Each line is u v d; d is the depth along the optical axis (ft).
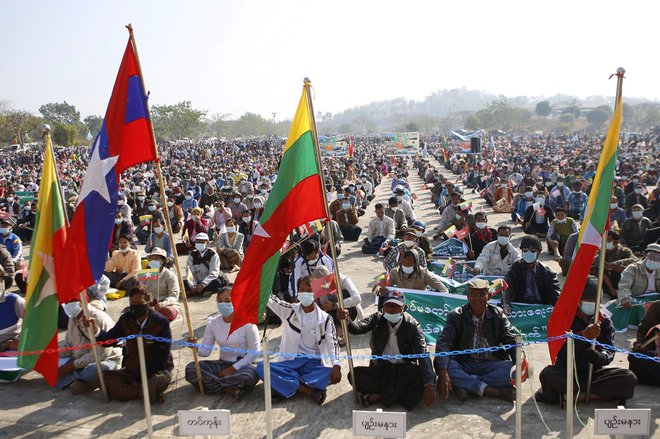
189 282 34.32
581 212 56.85
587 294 19.02
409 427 18.24
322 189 18.44
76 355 21.79
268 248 18.21
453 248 41.81
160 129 323.78
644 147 216.95
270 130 640.17
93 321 20.57
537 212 50.06
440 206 68.74
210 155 208.54
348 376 20.66
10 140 255.91
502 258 31.35
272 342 26.43
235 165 159.63
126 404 20.48
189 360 24.39
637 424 14.97
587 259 17.78
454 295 26.53
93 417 19.61
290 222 18.42
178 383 22.12
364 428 15.23
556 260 41.63
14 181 114.42
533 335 25.81
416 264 27.78
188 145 276.82
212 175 113.50
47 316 19.45
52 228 19.35
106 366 21.16
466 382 19.76
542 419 18.37
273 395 20.33
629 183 63.62
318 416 19.24
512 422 18.31
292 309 21.02
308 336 20.83
